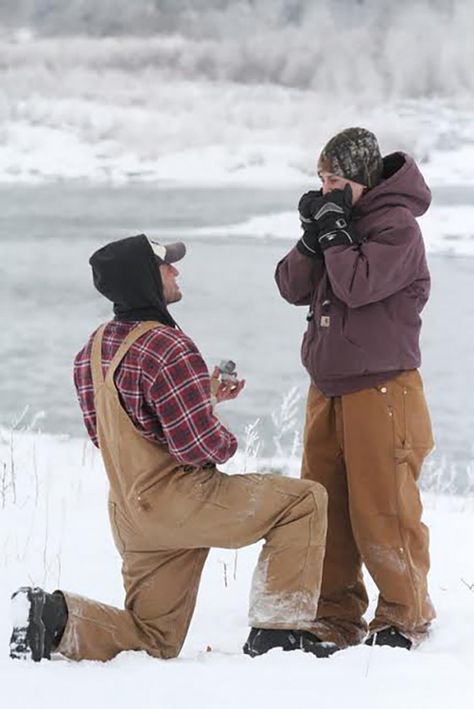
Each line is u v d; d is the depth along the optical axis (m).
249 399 25.19
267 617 8.11
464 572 11.76
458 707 7.06
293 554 8.12
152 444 7.94
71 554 11.88
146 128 140.38
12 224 71.81
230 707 6.92
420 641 9.04
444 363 29.86
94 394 8.09
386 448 8.76
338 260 8.43
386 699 7.11
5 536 12.47
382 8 164.88
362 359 8.65
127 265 7.94
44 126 141.50
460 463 20.36
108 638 8.02
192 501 7.94
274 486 8.14
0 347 31.53
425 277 8.88
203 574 11.35
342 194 8.56
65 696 6.99
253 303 39.94
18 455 17.39
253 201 88.56
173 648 8.34
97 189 104.50
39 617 7.60
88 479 15.82
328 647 8.30
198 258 52.97
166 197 93.62
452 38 156.12
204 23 180.88
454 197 75.88
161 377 7.74
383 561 8.85
